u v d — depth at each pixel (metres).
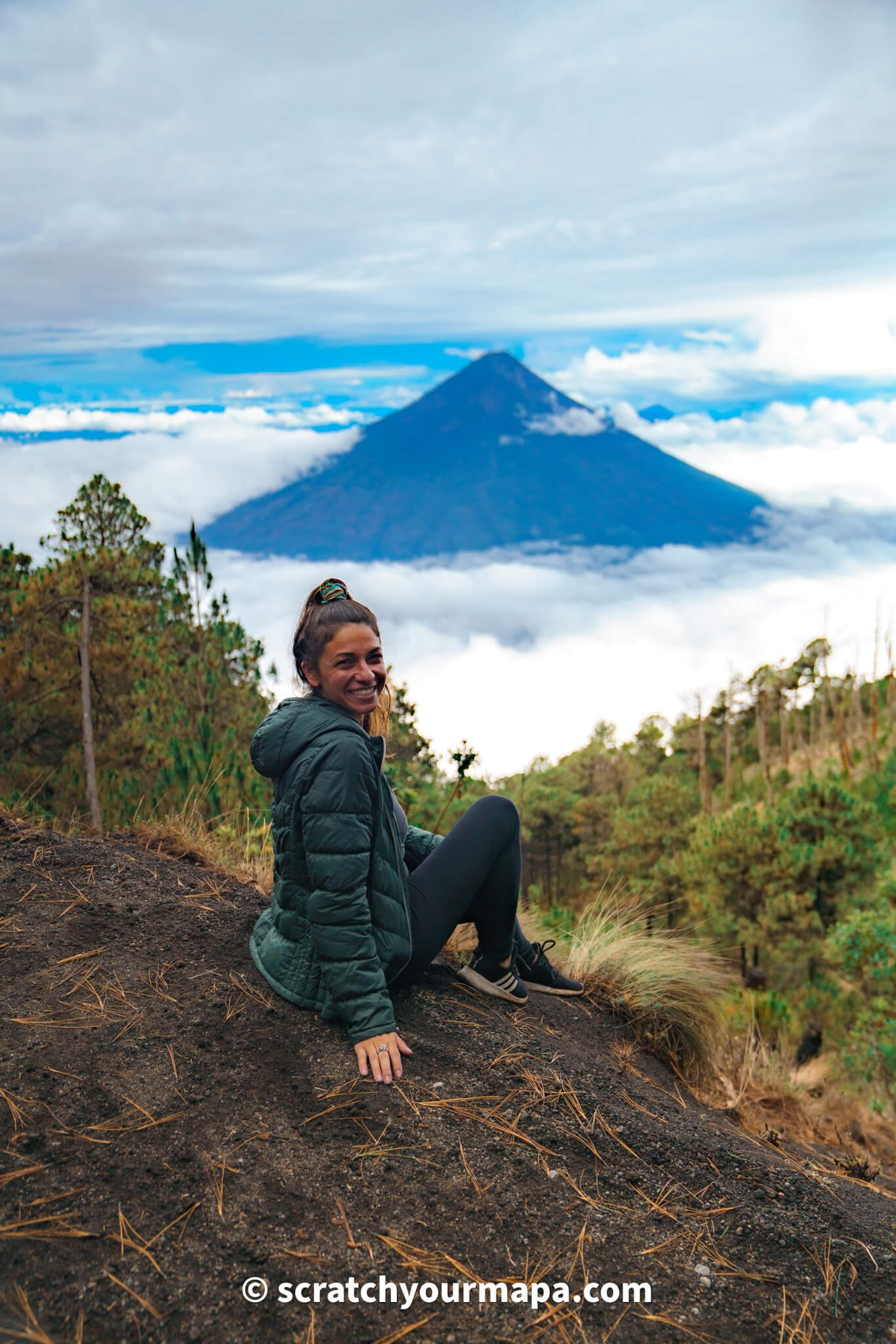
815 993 14.17
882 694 51.75
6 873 2.81
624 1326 1.58
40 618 16.17
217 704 14.17
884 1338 1.65
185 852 3.40
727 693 54.84
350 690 2.18
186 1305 1.49
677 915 20.75
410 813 10.43
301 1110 1.96
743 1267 1.76
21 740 15.77
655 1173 2.00
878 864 18.19
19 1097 1.87
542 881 43.28
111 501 18.62
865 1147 3.63
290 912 2.30
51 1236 1.57
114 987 2.31
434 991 2.63
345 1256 1.62
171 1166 1.76
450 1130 1.98
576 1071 2.41
